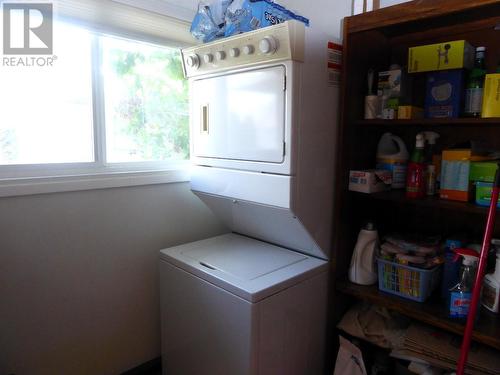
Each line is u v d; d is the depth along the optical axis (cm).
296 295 188
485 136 197
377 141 227
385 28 201
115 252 222
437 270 193
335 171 203
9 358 189
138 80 233
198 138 221
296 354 194
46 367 202
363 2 248
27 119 192
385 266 198
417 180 190
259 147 183
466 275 170
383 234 232
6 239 182
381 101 206
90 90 210
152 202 236
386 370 217
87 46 206
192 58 209
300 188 179
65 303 205
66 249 202
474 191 175
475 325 165
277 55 167
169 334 223
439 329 196
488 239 150
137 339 240
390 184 211
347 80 196
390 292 198
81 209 205
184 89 256
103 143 217
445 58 179
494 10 165
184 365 214
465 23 194
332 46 187
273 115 174
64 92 202
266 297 170
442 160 184
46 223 193
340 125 198
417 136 200
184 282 203
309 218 189
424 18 167
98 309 219
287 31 159
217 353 187
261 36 169
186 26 237
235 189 201
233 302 173
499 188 147
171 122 253
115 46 220
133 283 233
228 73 194
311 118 180
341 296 221
